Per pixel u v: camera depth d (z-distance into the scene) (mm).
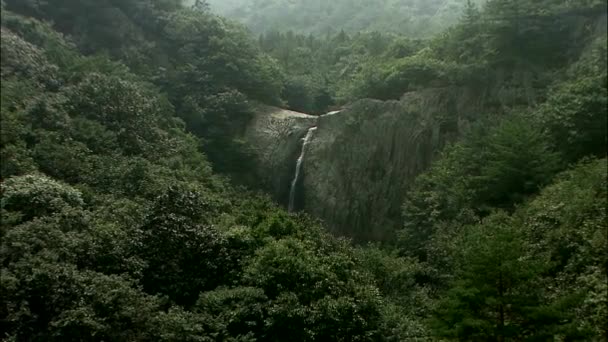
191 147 36344
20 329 15688
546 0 38438
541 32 37656
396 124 40188
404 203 35156
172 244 19938
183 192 21859
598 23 36375
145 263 19125
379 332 18344
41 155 24922
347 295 18797
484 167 28859
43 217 18906
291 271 19000
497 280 14469
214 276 19859
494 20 38281
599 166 22375
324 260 20594
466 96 38812
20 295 15984
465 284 14883
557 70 36375
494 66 38656
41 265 16609
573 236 19984
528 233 21922
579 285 17906
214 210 23547
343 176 40875
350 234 39188
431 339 17719
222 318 17594
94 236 19203
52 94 31047
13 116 26500
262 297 18078
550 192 23672
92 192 23891
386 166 39656
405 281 24656
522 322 14453
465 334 14562
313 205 41312
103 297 16016
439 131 38625
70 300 16234
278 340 17422
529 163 26891
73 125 28453
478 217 26875
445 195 30625
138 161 26812
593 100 26938
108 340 15648
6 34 33969
